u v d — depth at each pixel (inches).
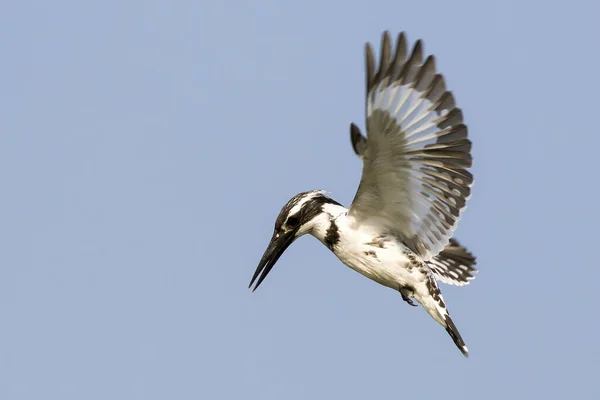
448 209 476.1
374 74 430.6
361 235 505.7
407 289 506.0
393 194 483.8
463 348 496.4
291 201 536.7
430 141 451.8
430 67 434.3
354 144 464.8
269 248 537.0
